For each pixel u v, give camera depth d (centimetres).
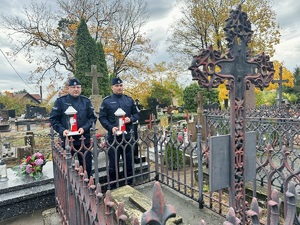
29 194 380
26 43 1978
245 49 227
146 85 2291
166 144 388
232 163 222
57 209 328
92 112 396
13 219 364
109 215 120
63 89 2138
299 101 2605
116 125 378
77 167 187
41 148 1065
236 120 223
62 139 360
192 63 199
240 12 219
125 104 409
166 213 98
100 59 1716
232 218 104
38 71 2077
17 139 1365
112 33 2225
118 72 2334
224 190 455
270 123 584
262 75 240
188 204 332
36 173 423
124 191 334
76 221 187
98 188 138
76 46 1659
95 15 2188
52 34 2058
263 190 396
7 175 440
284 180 214
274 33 1961
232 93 221
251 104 1212
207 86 207
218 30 2038
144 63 2345
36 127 2009
